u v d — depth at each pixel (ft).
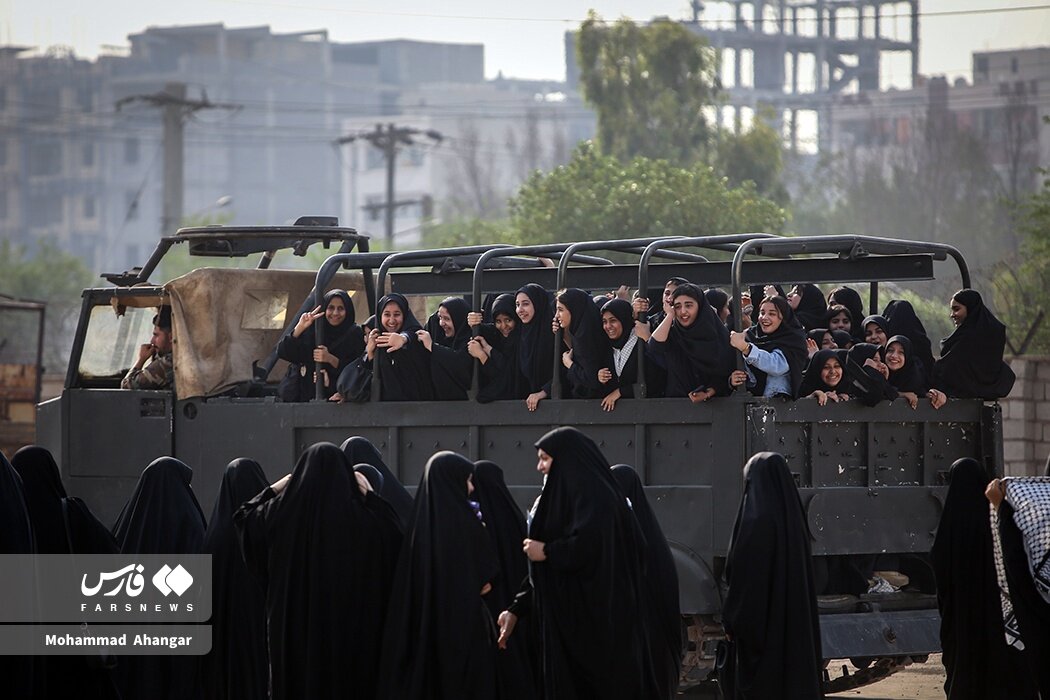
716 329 75.15
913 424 80.33
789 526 64.64
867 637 75.05
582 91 335.26
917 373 81.51
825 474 76.54
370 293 95.14
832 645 74.13
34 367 188.75
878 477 78.48
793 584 64.34
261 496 64.44
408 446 81.51
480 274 81.51
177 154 400.67
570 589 61.00
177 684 68.23
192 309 90.17
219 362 90.22
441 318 85.66
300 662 62.28
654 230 246.68
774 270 84.84
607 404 76.54
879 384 77.46
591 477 61.21
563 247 81.87
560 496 61.16
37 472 64.90
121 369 96.99
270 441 85.61
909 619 76.79
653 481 75.82
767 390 75.82
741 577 64.28
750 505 64.95
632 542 61.82
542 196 259.39
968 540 66.59
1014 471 152.66
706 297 83.15
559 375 78.54
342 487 63.05
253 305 92.89
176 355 89.35
